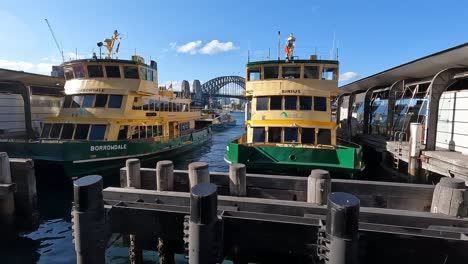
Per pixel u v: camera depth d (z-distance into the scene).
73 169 13.04
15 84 17.81
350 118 22.34
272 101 12.99
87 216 5.66
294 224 5.78
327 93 12.76
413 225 6.02
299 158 10.50
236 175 7.77
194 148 25.36
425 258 5.21
